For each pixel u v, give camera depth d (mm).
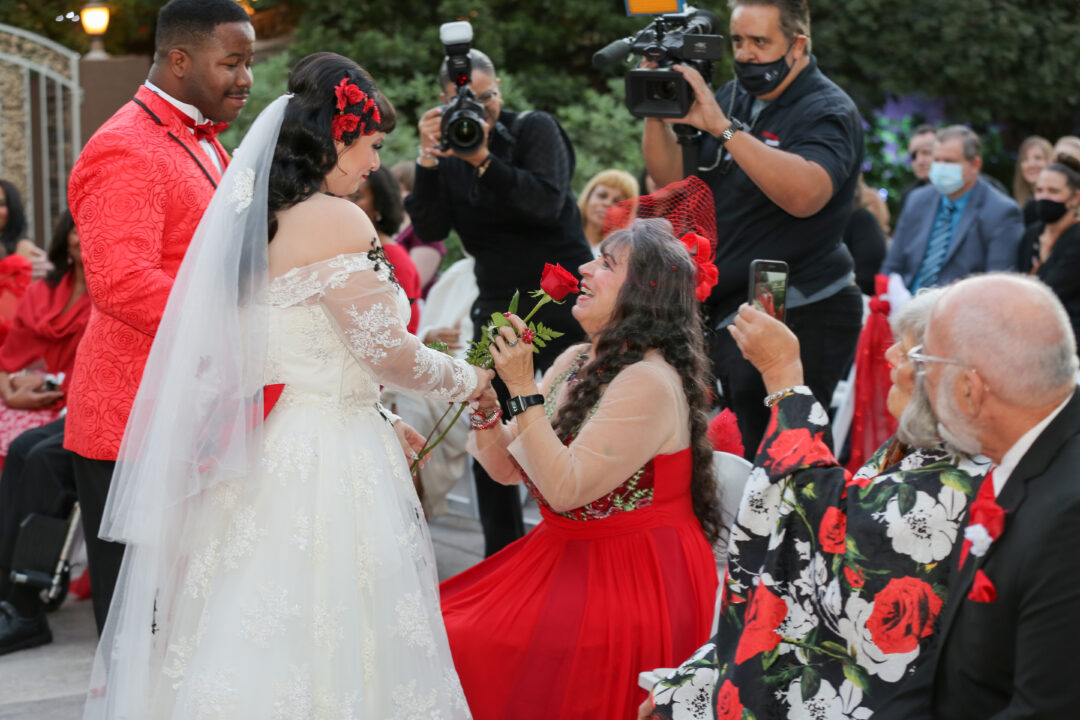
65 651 3867
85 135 8242
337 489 2371
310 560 2326
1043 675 1717
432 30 10469
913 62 11375
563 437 2746
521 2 10805
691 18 3688
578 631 2625
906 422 2002
